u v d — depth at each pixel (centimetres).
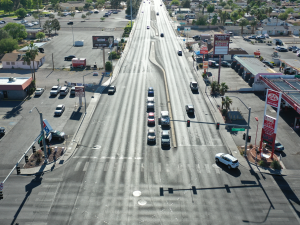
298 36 17375
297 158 5997
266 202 4753
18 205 4681
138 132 6962
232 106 8375
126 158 5938
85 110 8094
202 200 4788
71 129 7112
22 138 6738
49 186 5138
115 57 13012
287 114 7850
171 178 5331
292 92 7956
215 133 6956
